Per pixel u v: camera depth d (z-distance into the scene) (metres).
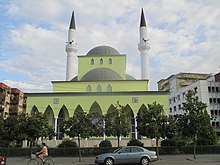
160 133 25.64
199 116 25.61
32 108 43.81
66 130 27.11
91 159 27.84
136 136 41.09
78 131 26.33
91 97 43.75
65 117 44.88
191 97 27.25
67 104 43.66
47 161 20.12
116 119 33.03
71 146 34.78
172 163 21.78
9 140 31.67
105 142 35.25
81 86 48.47
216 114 62.19
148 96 43.12
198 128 25.42
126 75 56.19
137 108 42.69
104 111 42.78
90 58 55.12
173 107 78.44
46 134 30.27
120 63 54.38
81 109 44.44
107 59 54.72
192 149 32.94
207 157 27.59
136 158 20.28
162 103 42.69
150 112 26.28
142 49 56.16
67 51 57.03
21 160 27.22
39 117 30.34
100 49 57.56
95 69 51.84
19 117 31.30
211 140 35.72
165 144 35.56
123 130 32.41
